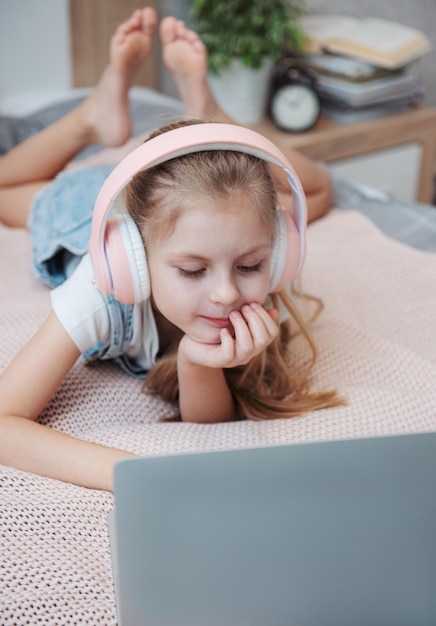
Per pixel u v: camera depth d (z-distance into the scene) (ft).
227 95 7.63
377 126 7.80
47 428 3.25
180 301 2.97
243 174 2.88
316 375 3.86
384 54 7.65
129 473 2.03
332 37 7.78
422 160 8.32
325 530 2.17
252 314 3.02
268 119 7.88
